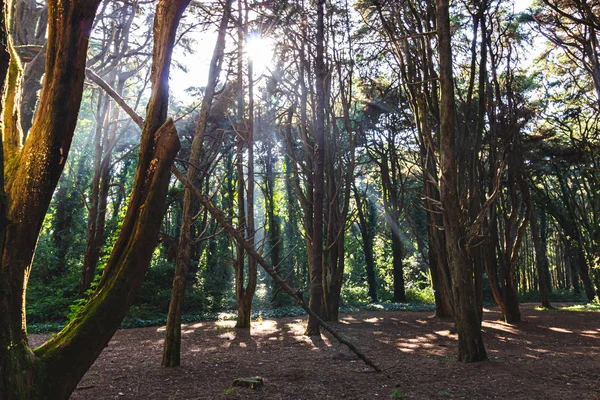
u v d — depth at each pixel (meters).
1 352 2.24
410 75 11.63
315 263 13.30
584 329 14.16
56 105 2.55
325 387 6.57
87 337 2.62
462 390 6.34
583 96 19.83
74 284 18.44
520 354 9.53
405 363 8.57
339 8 15.63
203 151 18.81
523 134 18.50
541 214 33.84
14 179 2.54
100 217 17.62
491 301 28.30
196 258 24.34
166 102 3.07
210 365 8.44
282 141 20.83
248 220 14.91
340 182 16.67
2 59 2.34
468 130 12.11
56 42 2.56
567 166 24.27
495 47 15.13
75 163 22.78
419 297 30.00
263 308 22.67
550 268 48.91
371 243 30.64
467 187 12.49
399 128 19.69
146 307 18.61
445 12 8.80
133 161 23.77
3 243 2.31
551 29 15.65
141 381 7.01
